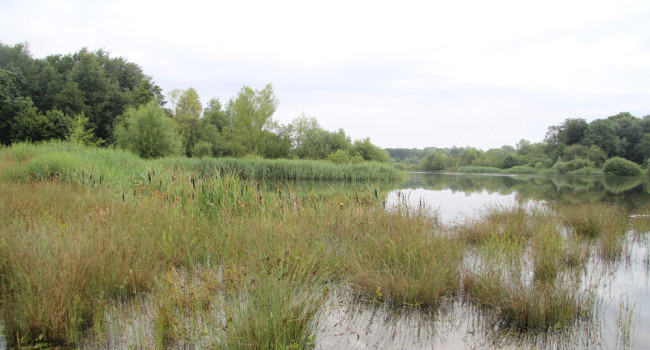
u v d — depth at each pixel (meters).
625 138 70.88
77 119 35.59
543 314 3.97
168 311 3.71
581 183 33.97
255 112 50.62
